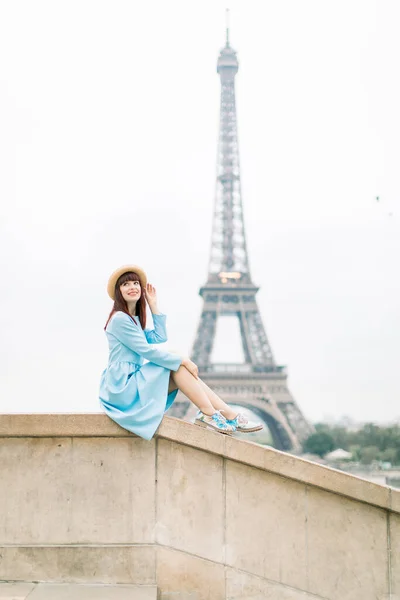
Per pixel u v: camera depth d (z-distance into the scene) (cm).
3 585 731
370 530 761
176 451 768
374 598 752
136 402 762
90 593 707
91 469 764
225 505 761
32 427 755
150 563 752
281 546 757
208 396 801
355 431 11125
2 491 759
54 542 754
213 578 751
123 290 809
